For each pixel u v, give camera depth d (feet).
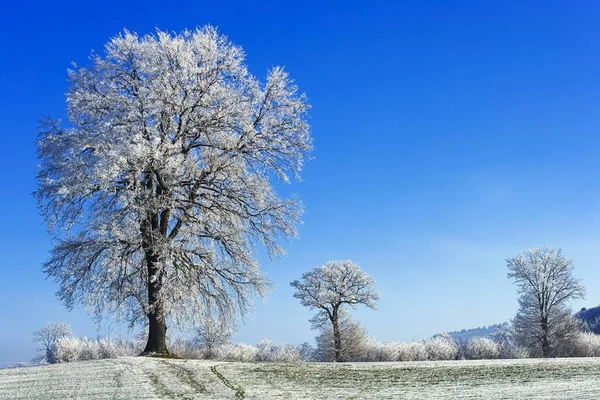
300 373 62.80
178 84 87.35
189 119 87.76
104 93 87.97
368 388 51.93
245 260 91.30
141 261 87.45
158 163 81.00
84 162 82.58
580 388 49.73
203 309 91.15
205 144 90.79
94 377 59.00
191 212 88.38
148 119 86.07
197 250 87.35
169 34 89.66
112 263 82.02
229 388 51.44
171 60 89.04
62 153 86.02
